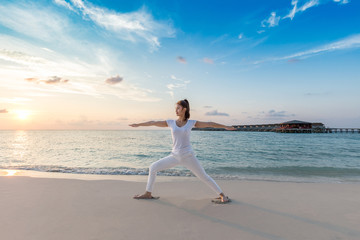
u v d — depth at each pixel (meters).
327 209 3.38
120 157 12.87
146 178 6.20
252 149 18.45
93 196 3.96
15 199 3.68
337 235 2.46
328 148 19.67
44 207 3.30
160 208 3.35
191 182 5.38
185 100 3.58
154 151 16.34
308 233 2.51
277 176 7.12
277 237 2.40
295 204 3.63
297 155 14.12
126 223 2.74
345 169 8.63
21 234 2.38
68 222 2.74
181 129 3.46
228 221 2.86
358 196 4.16
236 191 4.51
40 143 25.28
